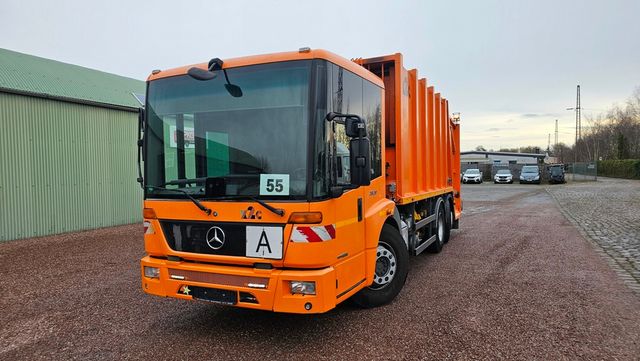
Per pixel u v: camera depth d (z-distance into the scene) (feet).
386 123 21.06
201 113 14.75
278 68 13.85
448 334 15.25
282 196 13.26
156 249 15.17
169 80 15.52
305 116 13.35
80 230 43.04
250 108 14.05
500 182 147.64
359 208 15.53
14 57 46.01
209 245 14.08
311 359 13.53
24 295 21.08
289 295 13.05
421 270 24.66
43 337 15.84
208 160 14.40
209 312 18.12
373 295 18.07
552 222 45.37
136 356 14.03
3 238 36.76
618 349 13.89
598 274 23.18
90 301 19.94
